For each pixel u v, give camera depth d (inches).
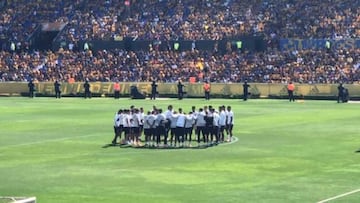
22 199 1201.4
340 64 4603.8
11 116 3422.7
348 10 5093.5
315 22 5068.9
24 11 5821.9
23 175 1786.4
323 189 1578.5
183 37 5196.9
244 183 1662.2
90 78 4997.5
